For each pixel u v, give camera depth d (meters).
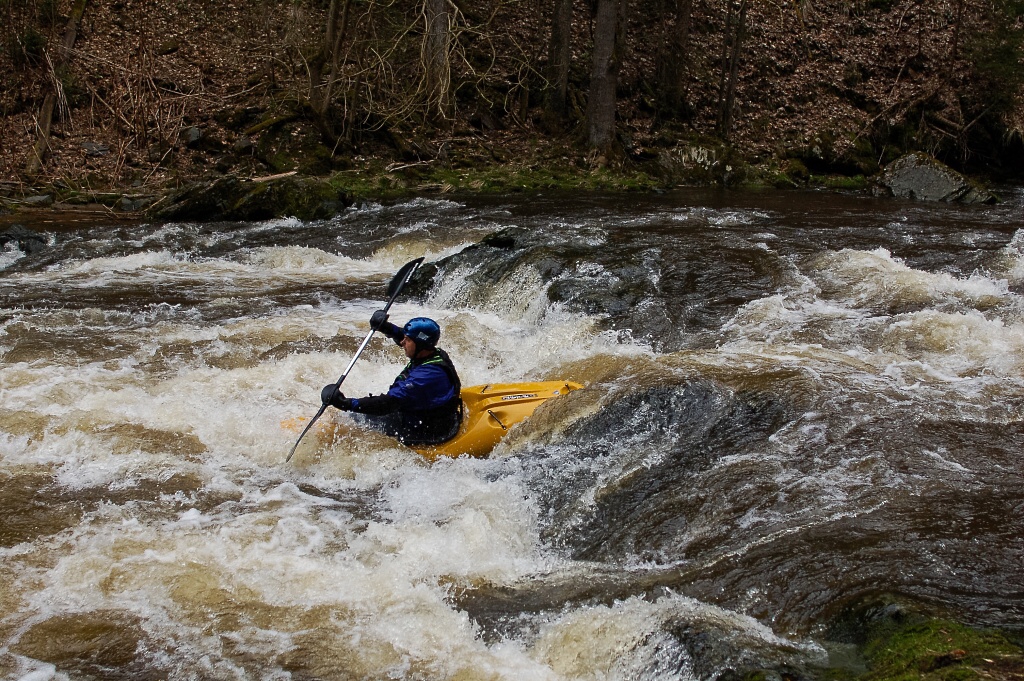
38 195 14.90
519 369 7.62
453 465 5.61
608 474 5.37
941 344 7.34
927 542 4.32
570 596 4.13
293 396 6.59
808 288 9.17
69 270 10.77
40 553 4.41
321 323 8.56
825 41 23.75
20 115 17.19
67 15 19.17
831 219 13.88
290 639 3.78
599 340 7.98
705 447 5.55
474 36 21.38
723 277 9.44
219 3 20.98
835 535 4.41
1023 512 4.63
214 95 18.80
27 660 3.60
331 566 4.36
